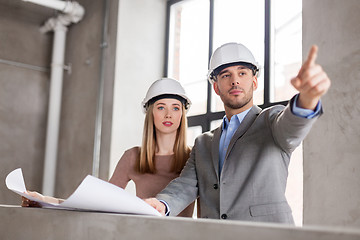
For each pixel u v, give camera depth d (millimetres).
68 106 4352
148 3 3936
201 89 3594
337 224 2055
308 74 825
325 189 2135
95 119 3830
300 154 2762
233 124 1503
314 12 2359
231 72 1498
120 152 3600
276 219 1287
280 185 1331
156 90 2080
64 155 4258
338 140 2111
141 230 691
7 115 4438
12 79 4512
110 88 3711
